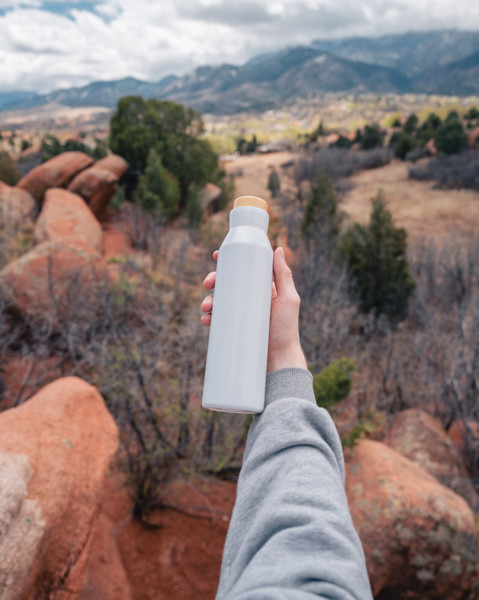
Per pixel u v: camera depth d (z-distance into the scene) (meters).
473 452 5.43
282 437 0.58
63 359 5.20
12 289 5.85
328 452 0.57
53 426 2.28
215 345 0.69
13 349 5.70
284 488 0.51
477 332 7.02
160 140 15.42
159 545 3.68
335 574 0.40
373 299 9.65
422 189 24.95
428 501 3.44
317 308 7.28
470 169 25.22
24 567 1.68
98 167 12.78
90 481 2.20
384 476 3.62
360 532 3.34
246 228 0.75
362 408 6.11
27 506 1.79
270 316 0.75
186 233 11.77
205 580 3.45
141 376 4.28
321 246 11.31
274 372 0.71
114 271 8.22
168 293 7.42
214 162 17.11
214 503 4.25
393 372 6.85
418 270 12.02
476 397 6.10
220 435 4.42
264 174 36.91
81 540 2.08
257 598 0.37
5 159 15.14
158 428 4.16
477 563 3.49
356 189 26.17
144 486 3.91
